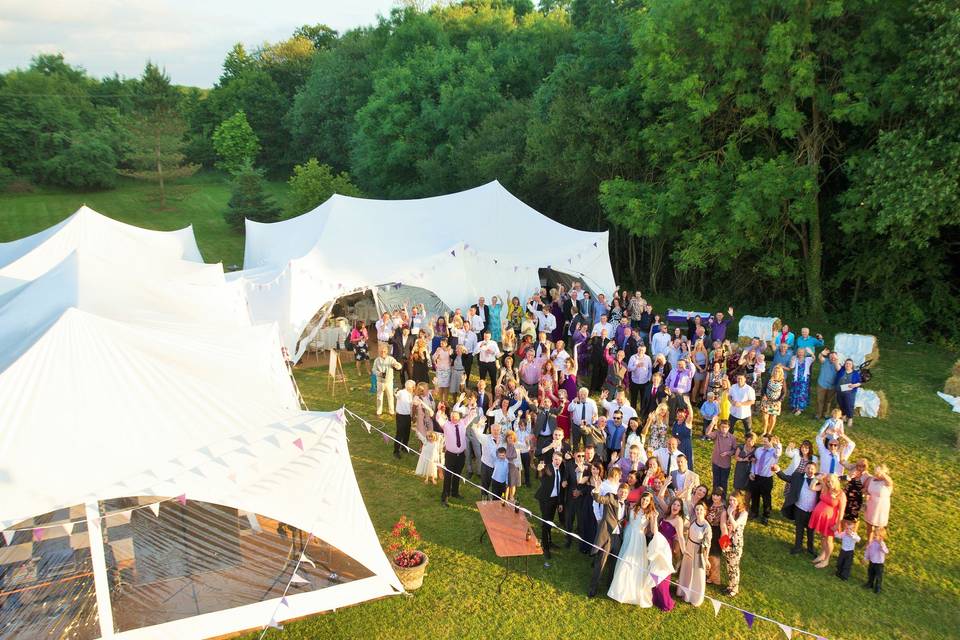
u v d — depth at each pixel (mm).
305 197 36438
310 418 9102
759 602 8938
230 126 56000
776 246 22188
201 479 7645
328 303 18156
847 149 20766
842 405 14227
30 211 42500
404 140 39156
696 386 14711
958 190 16281
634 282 27656
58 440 7273
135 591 7660
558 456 9766
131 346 8539
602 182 22469
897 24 17859
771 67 18531
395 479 11977
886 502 9250
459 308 19031
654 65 20578
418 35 45281
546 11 55969
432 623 8406
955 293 21516
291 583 8172
